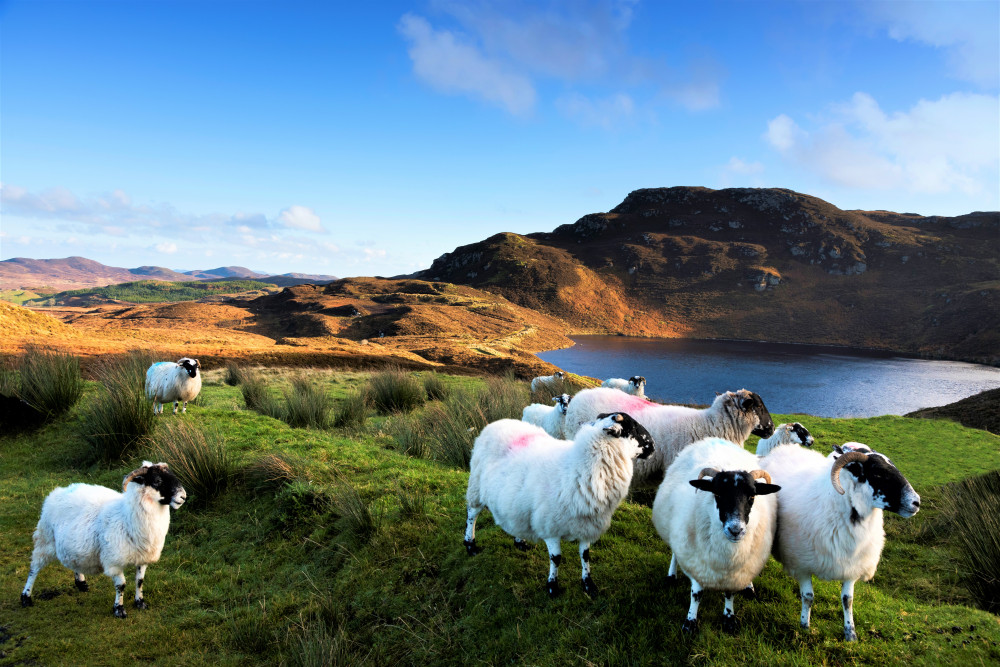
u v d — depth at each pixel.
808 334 172.88
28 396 10.24
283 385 16.86
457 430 9.66
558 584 5.14
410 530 6.41
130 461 8.66
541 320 172.38
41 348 18.75
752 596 4.75
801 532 4.29
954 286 176.50
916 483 8.80
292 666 4.61
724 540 3.99
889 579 5.47
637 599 4.79
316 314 123.19
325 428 11.36
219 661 4.73
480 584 5.38
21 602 5.37
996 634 3.96
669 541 4.79
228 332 57.31
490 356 56.94
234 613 5.36
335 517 6.84
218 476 7.62
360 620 5.18
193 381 11.01
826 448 11.23
